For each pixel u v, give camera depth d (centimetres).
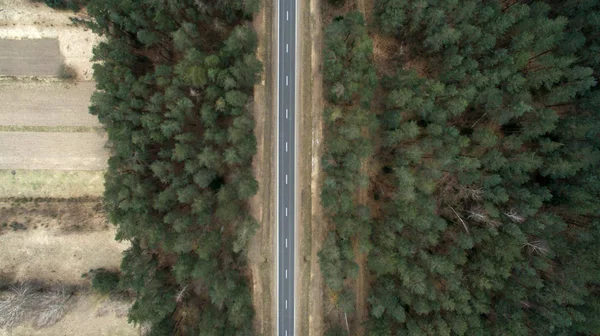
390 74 5578
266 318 5428
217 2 4759
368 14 5478
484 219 4856
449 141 4900
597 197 4862
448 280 4806
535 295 4891
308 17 5384
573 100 5144
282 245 5444
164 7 4731
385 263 4884
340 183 4903
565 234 5078
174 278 5238
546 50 5066
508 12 4934
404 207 4856
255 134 5356
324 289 5481
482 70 5097
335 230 5225
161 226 4828
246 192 4750
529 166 4853
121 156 5022
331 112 5009
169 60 5481
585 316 4822
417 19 4803
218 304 4859
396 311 4806
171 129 4703
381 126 5312
